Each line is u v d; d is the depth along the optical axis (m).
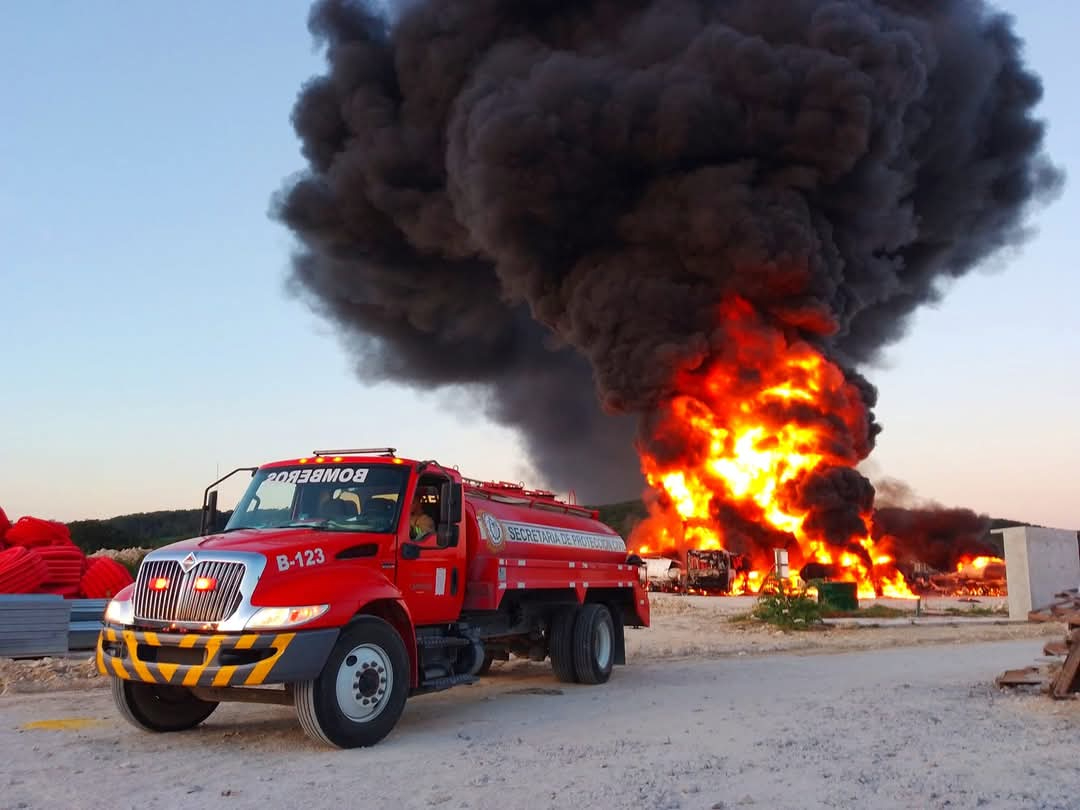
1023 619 25.25
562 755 7.63
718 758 7.44
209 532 10.05
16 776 6.93
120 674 8.18
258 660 7.69
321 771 7.12
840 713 9.58
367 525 9.29
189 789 6.56
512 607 11.91
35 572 14.69
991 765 7.07
